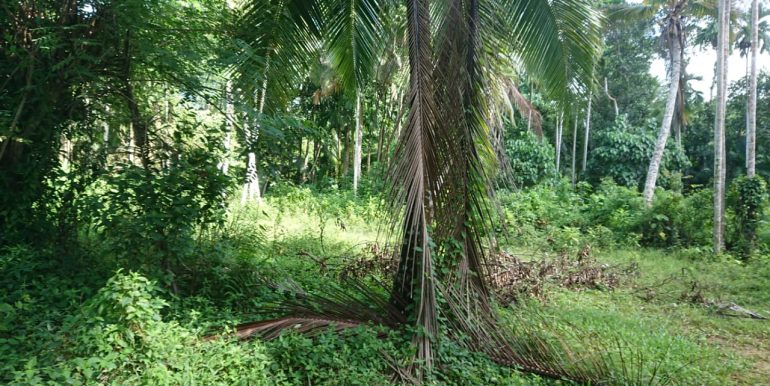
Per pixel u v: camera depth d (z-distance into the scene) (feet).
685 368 15.66
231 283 18.13
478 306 15.19
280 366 12.57
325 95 58.44
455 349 13.97
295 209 46.75
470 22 15.61
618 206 46.47
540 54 18.44
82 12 17.22
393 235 13.85
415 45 14.47
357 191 59.88
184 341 12.83
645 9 48.21
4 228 17.61
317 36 20.57
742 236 38.14
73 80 17.30
